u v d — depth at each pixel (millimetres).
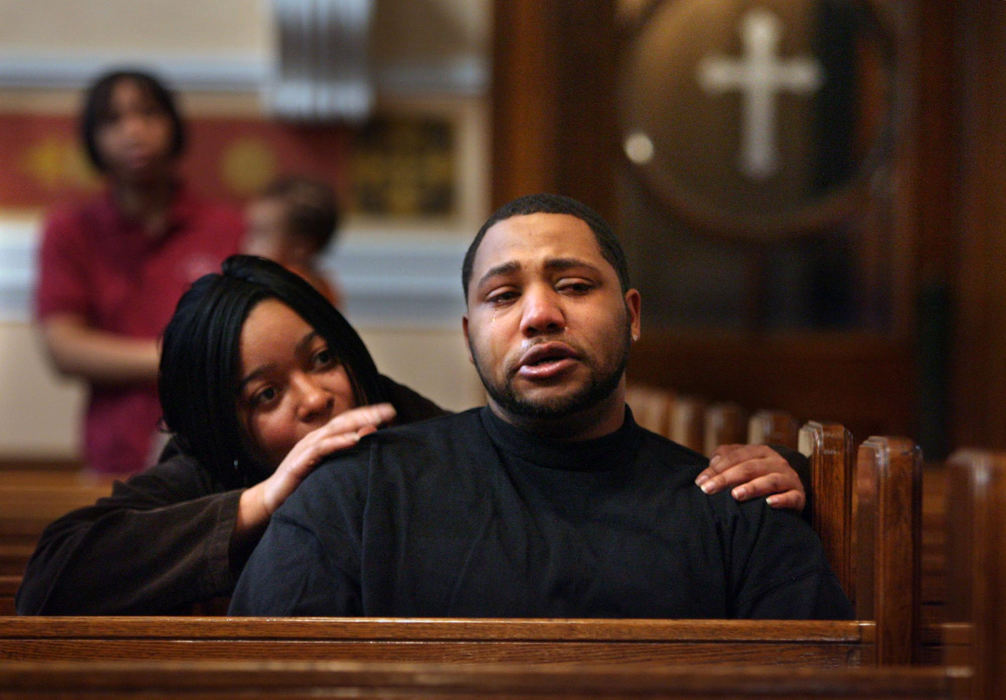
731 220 11641
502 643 2877
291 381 3701
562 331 3238
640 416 6523
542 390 3223
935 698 2393
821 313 11734
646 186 11484
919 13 11500
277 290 3736
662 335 11562
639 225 11562
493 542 3158
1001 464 2639
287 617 3043
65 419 10641
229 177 10766
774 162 11641
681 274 11656
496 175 10883
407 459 3355
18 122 10711
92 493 5316
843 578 3363
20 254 10586
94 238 7551
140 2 10766
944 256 11492
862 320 11734
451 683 2340
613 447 3359
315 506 3225
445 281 10812
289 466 3414
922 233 11508
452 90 10914
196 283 3814
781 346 11633
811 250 11742
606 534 3209
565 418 3246
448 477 3305
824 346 11617
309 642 2895
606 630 2898
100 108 7352
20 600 3416
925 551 4492
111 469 7352
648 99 11477
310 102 10609
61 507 5031
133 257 7555
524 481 3314
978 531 2635
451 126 10953
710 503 3285
